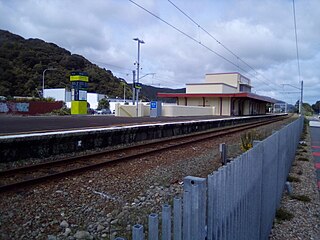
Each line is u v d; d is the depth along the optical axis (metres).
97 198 5.51
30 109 41.75
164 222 1.86
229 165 2.66
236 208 2.89
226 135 18.09
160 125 14.77
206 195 2.24
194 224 1.97
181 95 52.84
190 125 18.47
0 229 4.00
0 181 6.04
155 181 6.98
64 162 7.93
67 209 4.90
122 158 8.55
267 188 4.61
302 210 5.98
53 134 8.81
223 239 2.51
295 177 8.61
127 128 12.15
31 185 5.82
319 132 28.75
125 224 4.42
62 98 67.56
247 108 61.25
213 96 50.03
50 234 4.02
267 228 4.66
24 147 8.05
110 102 73.50
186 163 9.11
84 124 15.48
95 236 4.04
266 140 4.50
